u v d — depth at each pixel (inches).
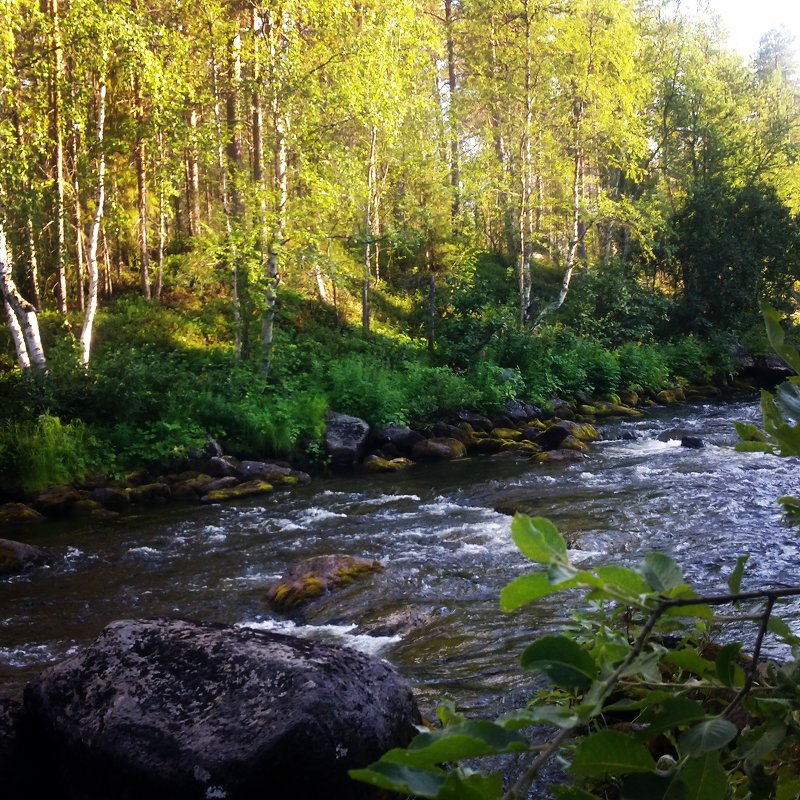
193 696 126.0
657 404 925.2
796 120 1697.8
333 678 127.1
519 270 1098.1
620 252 1387.8
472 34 1211.2
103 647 138.9
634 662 35.3
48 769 133.8
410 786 26.9
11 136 652.7
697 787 30.6
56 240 843.4
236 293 786.8
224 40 721.0
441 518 380.2
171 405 574.2
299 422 594.6
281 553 333.1
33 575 318.3
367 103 746.2
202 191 1227.9
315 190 734.5
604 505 375.6
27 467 482.3
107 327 845.8
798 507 45.7
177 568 320.2
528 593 29.8
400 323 1079.6
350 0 766.5
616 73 1029.8
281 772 114.8
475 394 729.0
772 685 41.7
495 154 1160.8
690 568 271.1
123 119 729.6
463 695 178.9
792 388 38.0
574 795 32.8
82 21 637.3
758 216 1252.5
